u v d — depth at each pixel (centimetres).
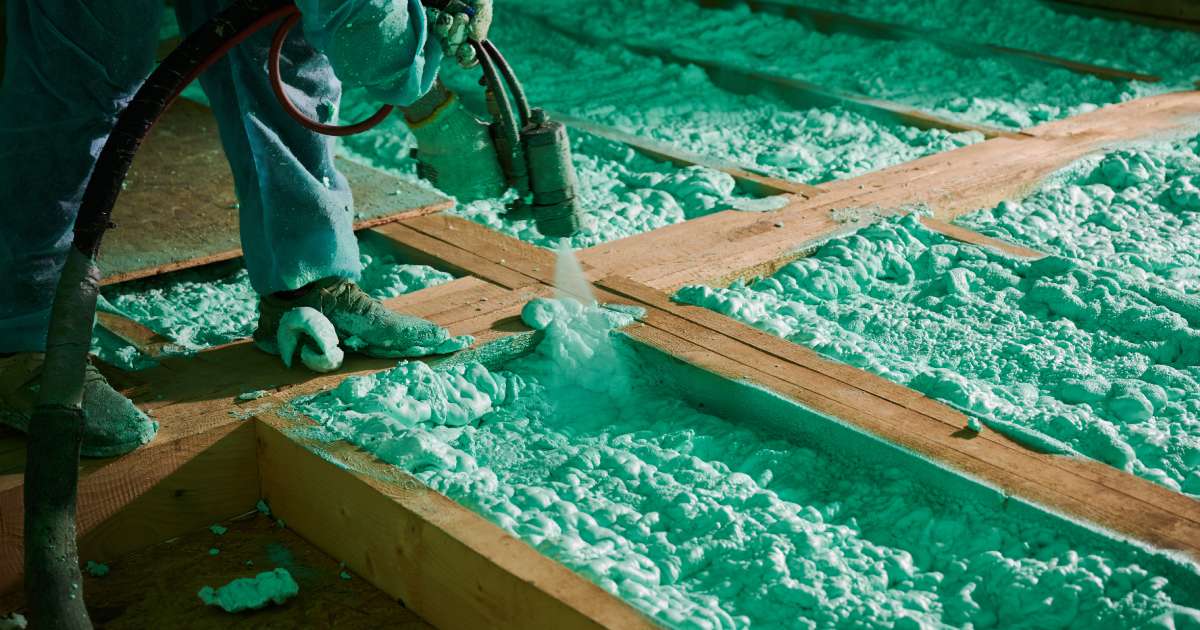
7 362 220
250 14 191
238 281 320
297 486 222
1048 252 312
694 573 198
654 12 590
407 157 416
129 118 185
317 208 235
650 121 454
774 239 317
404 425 231
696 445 234
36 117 206
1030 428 226
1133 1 543
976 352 265
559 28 566
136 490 215
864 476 221
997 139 404
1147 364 258
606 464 226
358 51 194
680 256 306
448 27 204
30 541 178
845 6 587
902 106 452
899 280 306
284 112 229
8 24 206
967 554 198
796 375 241
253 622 200
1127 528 189
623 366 260
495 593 184
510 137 226
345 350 254
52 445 179
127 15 203
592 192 383
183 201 346
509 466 228
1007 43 532
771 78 484
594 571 185
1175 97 448
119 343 259
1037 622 182
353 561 215
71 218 215
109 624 198
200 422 223
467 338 253
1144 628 171
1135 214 347
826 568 193
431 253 313
